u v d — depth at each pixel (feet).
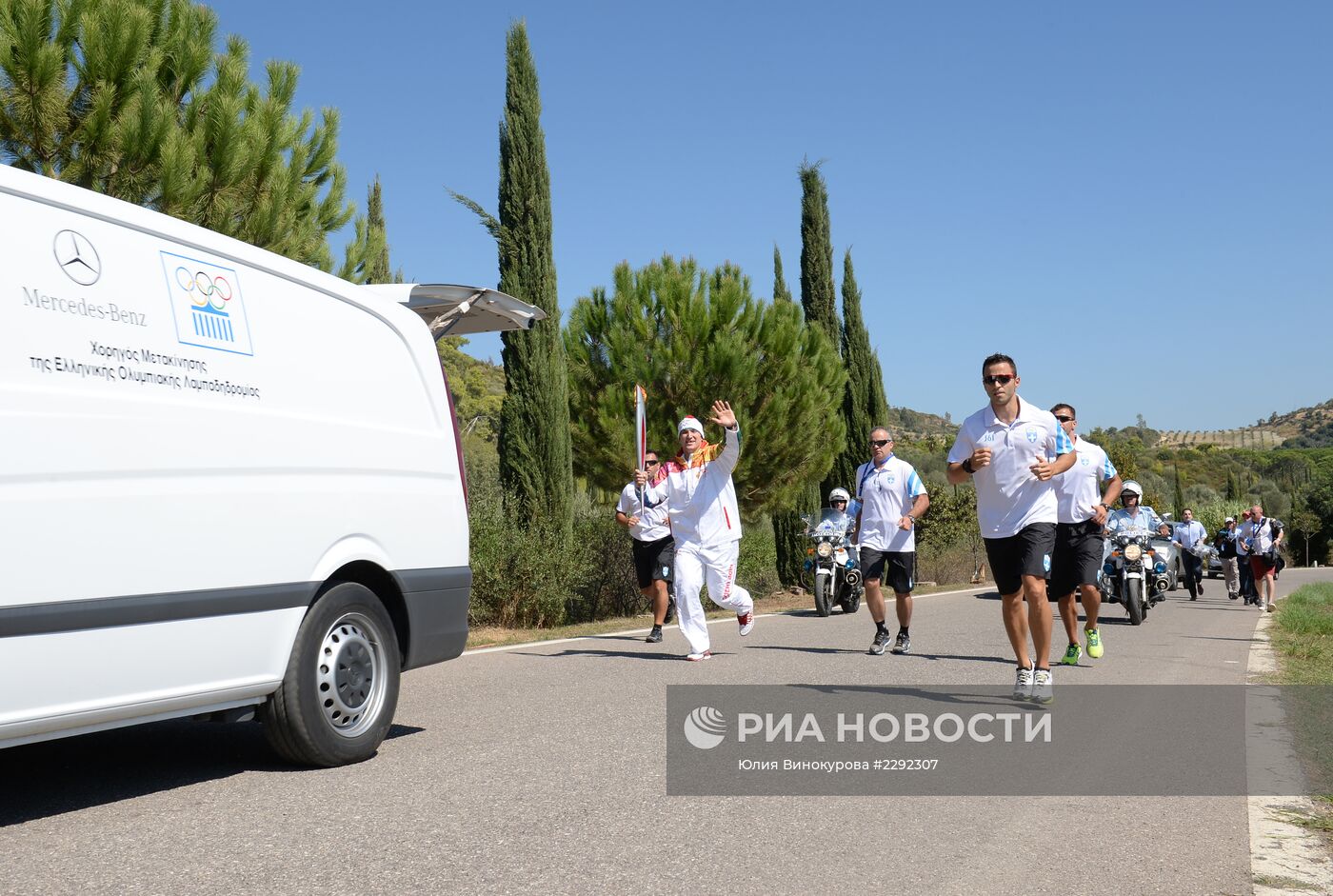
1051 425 25.31
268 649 18.33
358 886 12.96
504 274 51.80
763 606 62.75
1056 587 33.60
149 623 16.24
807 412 60.08
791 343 59.57
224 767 19.47
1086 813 16.65
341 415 20.26
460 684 29.12
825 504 82.23
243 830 15.28
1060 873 13.85
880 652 35.88
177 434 16.85
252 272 18.80
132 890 12.74
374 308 21.72
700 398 58.13
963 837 15.35
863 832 15.52
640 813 16.29
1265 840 15.34
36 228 15.28
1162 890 13.24
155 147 31.94
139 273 16.69
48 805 16.71
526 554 46.93
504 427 51.62
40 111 30.58
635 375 56.65
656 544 40.32
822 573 52.24
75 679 15.30
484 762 19.63
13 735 14.71
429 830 15.31
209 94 34.81
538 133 53.26
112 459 15.83
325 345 20.16
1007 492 25.72
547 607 47.78
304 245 37.70
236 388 18.04
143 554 16.21
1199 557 80.07
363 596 20.10
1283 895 13.11
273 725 18.72
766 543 76.59
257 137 34.81
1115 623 51.57
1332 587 80.28
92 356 15.76
